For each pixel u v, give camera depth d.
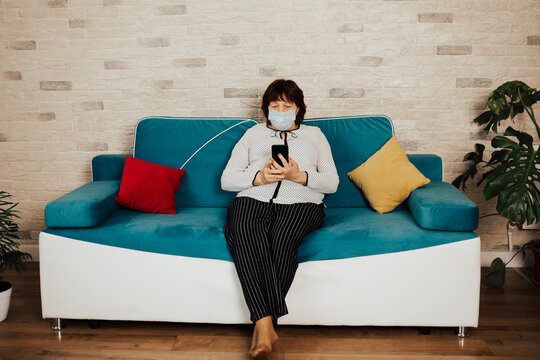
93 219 2.06
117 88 2.84
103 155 2.64
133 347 1.99
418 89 2.76
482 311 2.28
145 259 2.04
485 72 2.73
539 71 2.72
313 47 2.74
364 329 2.13
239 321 2.05
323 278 2.01
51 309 2.10
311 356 1.91
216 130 2.57
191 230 2.07
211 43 2.77
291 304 2.03
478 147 2.68
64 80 2.84
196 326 2.17
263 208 2.10
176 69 2.80
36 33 2.80
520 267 2.86
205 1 2.73
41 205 2.98
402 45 2.72
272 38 2.74
